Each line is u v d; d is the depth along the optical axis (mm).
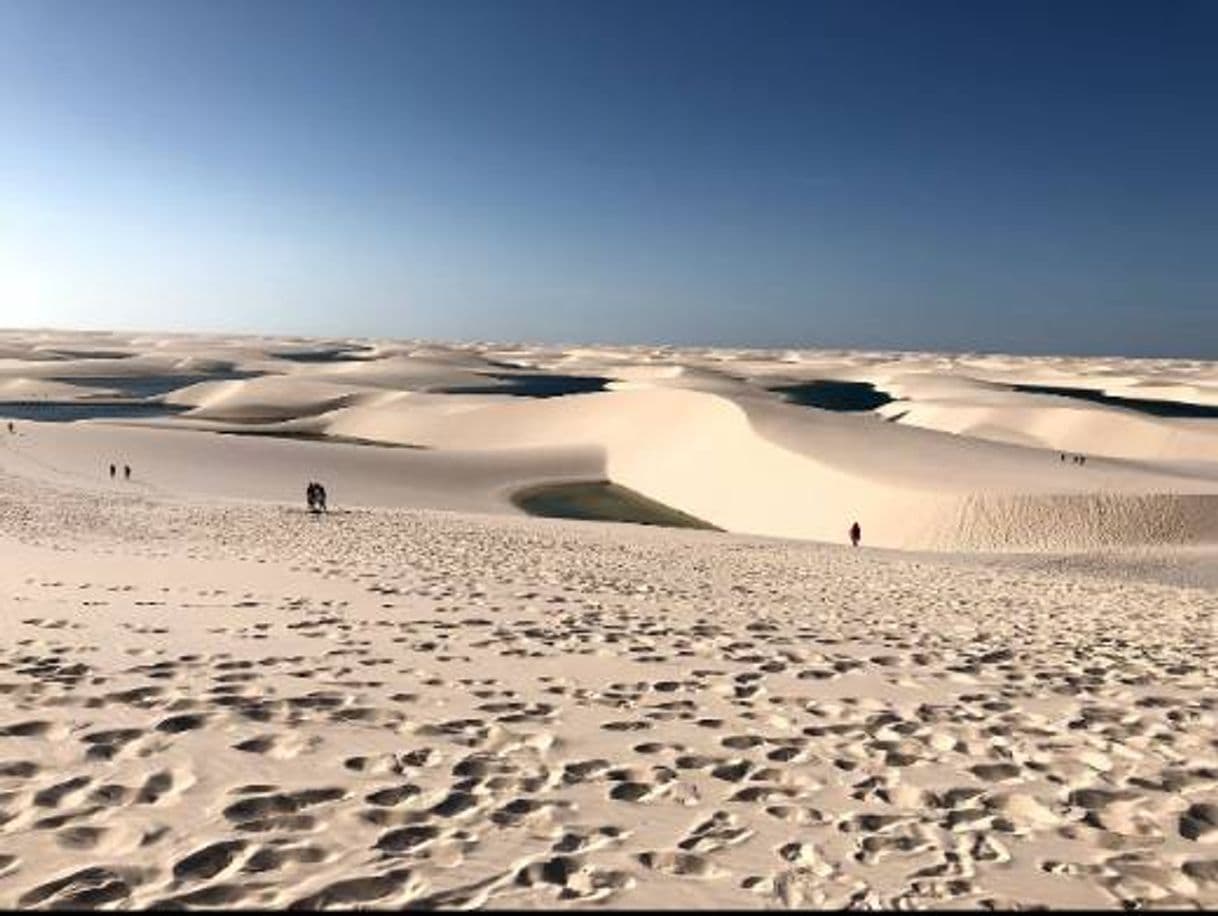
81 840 4176
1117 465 48719
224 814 4477
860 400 128375
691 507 49469
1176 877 4180
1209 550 30672
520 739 5746
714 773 5277
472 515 31891
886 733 6090
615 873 3998
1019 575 19516
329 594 10797
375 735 5715
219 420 89812
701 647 8484
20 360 152125
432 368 134125
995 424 82125
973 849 4395
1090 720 6523
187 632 8398
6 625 8516
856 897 3863
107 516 24109
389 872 3920
